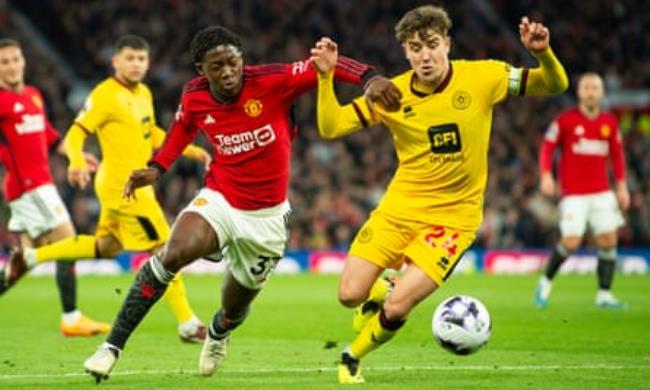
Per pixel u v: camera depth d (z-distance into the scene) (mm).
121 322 9523
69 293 14070
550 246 30578
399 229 9797
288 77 9594
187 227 9547
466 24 40375
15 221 14789
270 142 9641
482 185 9883
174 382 9828
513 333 14125
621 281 25469
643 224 30688
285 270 29031
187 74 35719
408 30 9578
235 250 9797
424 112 9727
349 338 13859
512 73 9695
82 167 13273
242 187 9680
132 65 13562
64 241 13703
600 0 41281
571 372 10469
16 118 14383
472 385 9562
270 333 14367
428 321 15562
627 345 12859
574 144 18344
